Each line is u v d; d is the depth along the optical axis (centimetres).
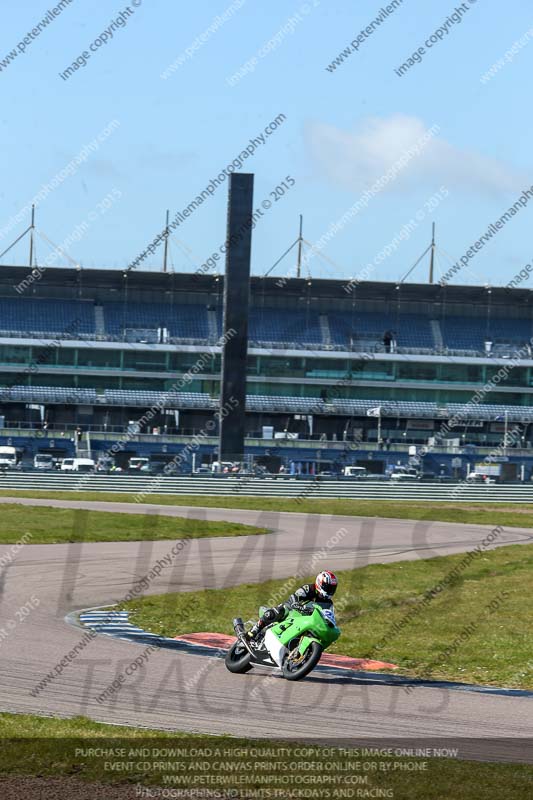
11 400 17400
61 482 11169
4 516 7069
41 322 18338
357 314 19512
